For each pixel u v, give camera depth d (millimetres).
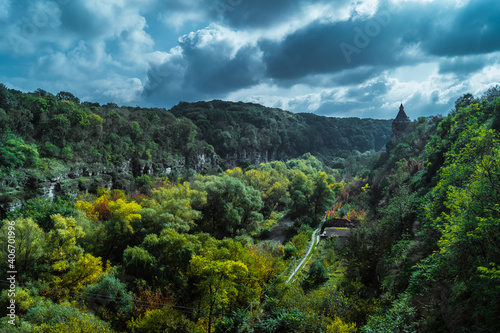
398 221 33875
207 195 68000
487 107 48469
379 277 30984
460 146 37688
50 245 36625
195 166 138500
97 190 75625
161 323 30828
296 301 29797
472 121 46750
